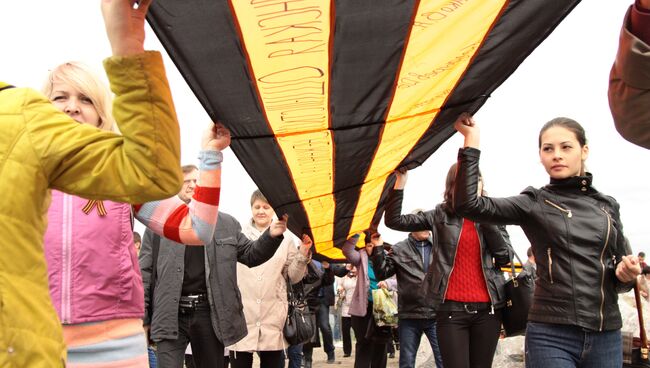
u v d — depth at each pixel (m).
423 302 6.73
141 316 2.73
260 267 5.99
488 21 2.95
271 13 2.46
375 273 6.86
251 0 2.35
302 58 2.93
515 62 3.50
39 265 1.65
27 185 1.62
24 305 1.57
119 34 1.69
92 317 2.52
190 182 4.95
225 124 3.56
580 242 3.44
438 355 6.99
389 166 5.33
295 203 5.69
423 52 3.12
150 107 1.69
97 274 2.54
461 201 3.71
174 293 4.55
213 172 2.84
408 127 4.33
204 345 4.63
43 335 1.59
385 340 7.52
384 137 4.41
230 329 4.63
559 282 3.45
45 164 1.65
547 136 3.65
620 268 3.28
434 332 6.96
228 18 2.50
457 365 5.22
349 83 3.29
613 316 3.41
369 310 7.95
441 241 5.38
